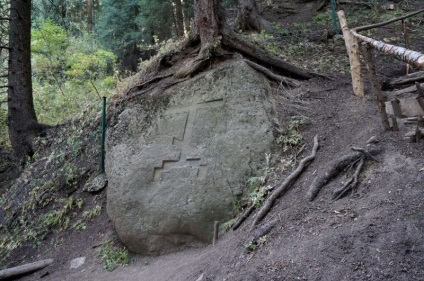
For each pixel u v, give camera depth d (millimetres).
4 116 12469
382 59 8234
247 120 5672
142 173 6004
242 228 4547
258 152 5348
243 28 10633
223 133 5707
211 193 5266
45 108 11945
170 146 6055
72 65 12094
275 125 5648
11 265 6727
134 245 5703
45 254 6672
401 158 4023
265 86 6160
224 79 6211
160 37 15117
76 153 8578
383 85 6578
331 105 6160
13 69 10352
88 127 9047
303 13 13211
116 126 6883
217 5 7047
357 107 5832
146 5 13727
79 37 15852
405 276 2709
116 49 15195
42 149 9766
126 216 5809
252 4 10773
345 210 3670
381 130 4715
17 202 8484
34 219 7613
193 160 5738
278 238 3783
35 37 12242
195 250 5105
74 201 7508
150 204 5676
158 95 6801
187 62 7191
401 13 11219
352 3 12844
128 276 5121
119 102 7832
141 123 6645
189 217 5266
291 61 8195
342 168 4297
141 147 6328
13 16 10406
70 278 5633
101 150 7715
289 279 3125
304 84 6949
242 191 5117
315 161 4852
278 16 13250
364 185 3955
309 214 3900
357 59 6191
